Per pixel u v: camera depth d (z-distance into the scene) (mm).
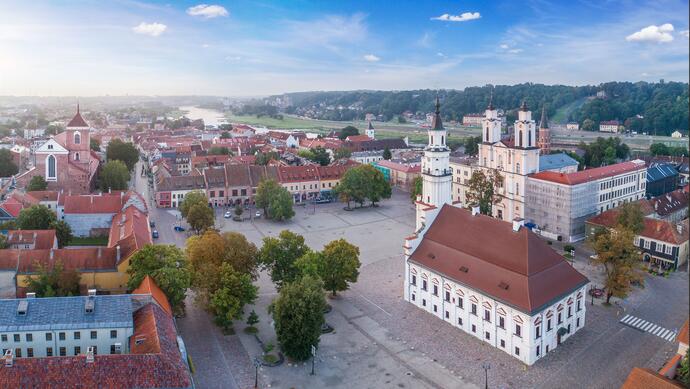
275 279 122062
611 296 125250
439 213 126312
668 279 137875
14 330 86250
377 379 92188
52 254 118062
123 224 148125
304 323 95312
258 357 98812
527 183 182875
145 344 83250
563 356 99938
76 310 90125
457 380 92000
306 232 186125
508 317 99875
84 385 73375
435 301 116812
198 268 115812
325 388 89312
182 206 193375
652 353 100875
